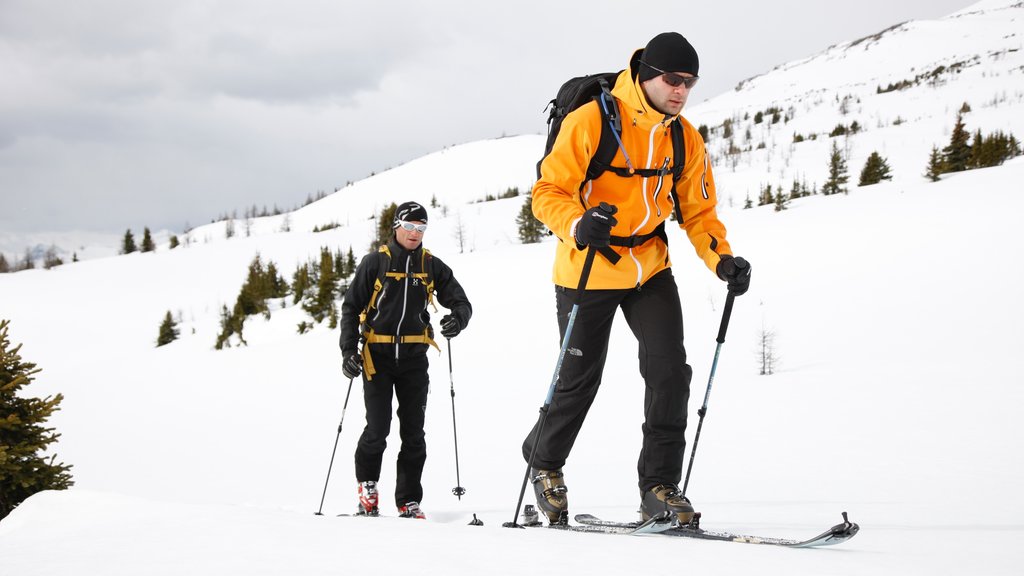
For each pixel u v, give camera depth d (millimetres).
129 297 66312
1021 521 4363
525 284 42344
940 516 4727
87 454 18750
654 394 2701
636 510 4918
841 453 9586
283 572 1521
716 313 26641
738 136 149500
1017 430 10477
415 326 4414
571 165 2605
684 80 2486
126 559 1655
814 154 105812
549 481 2908
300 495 10961
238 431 20156
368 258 4395
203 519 2135
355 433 18141
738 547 1917
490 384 21891
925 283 26141
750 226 44375
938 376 15391
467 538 1918
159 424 23094
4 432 5879
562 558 1700
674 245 40969
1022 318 20688
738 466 9008
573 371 2770
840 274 29859
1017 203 37531
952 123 113000
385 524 2158
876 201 46125
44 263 85938
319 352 36375
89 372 41438
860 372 16719
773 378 17141
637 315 2777
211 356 41375
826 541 2121
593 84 2676
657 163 2676
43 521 2320
